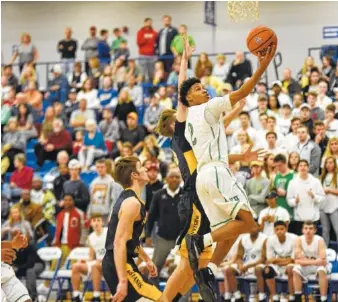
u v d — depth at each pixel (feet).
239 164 50.83
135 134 61.36
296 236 44.73
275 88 59.57
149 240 48.32
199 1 80.94
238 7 29.68
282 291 45.80
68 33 78.38
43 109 74.90
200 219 25.53
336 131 53.47
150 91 70.28
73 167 54.49
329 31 74.69
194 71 71.20
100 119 70.18
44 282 52.70
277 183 48.73
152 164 51.98
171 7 82.28
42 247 53.72
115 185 53.52
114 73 72.74
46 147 64.64
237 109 27.78
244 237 45.29
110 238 26.53
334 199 48.55
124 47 75.20
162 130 27.68
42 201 55.67
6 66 76.79
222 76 69.67
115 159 59.77
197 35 80.79
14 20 87.76
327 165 49.21
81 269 47.50
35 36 87.45
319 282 43.50
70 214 52.34
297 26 75.66
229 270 44.75
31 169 60.80
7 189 59.98
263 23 76.89
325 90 58.44
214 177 24.47
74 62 77.10
